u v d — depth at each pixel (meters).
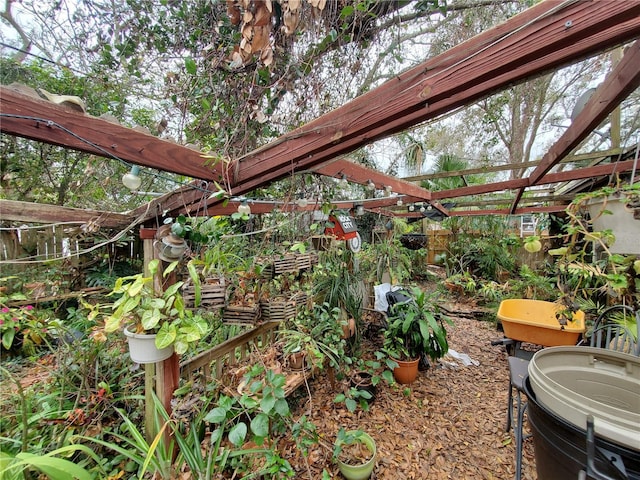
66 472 0.96
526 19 0.67
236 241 2.38
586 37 0.63
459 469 1.72
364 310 3.62
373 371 2.46
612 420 0.85
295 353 2.05
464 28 2.66
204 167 1.21
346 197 3.33
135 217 1.57
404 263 4.58
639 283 1.55
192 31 2.21
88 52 2.45
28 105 0.76
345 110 0.99
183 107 2.33
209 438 1.59
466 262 5.81
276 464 1.38
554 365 1.27
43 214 1.48
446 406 2.29
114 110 2.91
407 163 5.18
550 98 5.92
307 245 2.27
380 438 1.94
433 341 2.73
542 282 4.05
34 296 2.72
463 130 6.83
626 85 1.16
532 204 4.52
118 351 1.88
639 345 1.60
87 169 1.65
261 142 2.39
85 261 3.36
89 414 1.56
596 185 3.25
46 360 2.02
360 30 2.03
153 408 1.49
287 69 1.99
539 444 1.07
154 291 1.35
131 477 1.38
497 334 3.82
